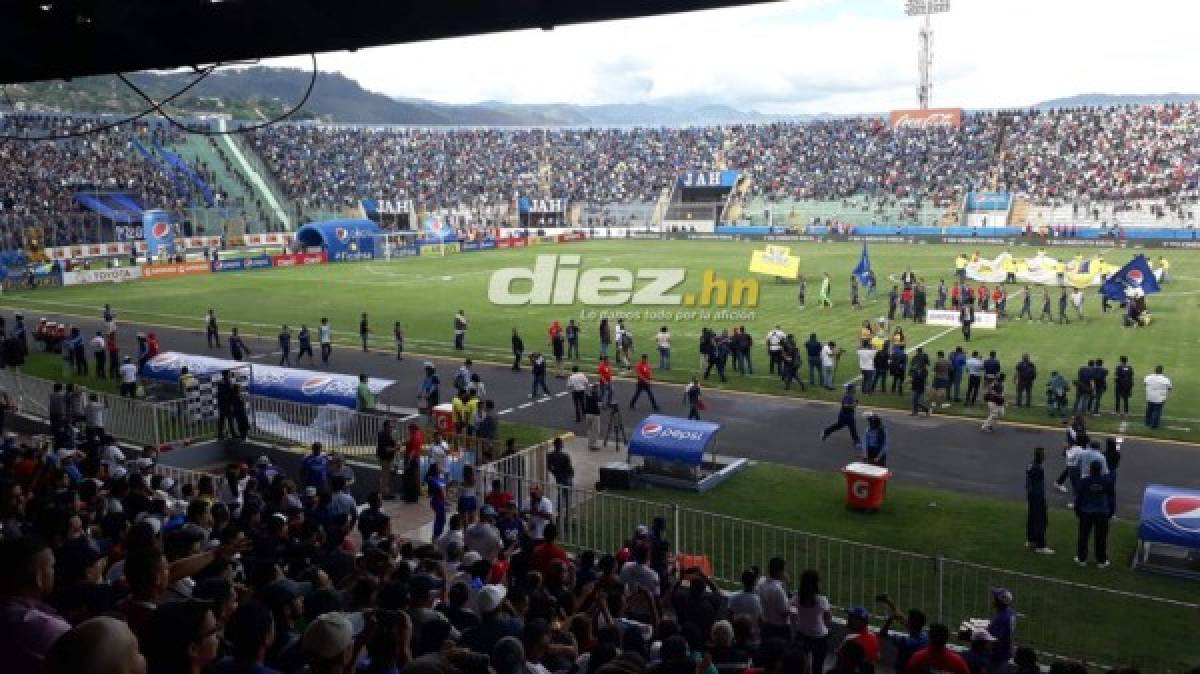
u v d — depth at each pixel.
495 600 8.62
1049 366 33.59
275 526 12.09
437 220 93.38
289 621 8.06
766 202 99.62
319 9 11.27
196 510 12.40
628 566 12.39
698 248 81.38
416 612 8.62
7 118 87.94
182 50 12.23
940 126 104.31
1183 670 13.09
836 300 49.88
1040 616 14.80
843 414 25.34
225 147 101.56
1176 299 47.47
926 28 128.75
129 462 19.73
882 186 96.50
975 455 24.34
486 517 14.34
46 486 14.36
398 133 120.25
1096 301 47.75
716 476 22.14
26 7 11.62
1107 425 26.73
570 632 9.44
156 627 4.60
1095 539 17.08
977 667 10.43
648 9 9.98
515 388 32.59
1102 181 86.69
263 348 40.19
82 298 55.31
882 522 19.48
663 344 34.88
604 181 110.38
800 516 19.88
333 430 24.75
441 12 10.81
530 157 116.81
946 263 65.19
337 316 47.69
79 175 83.69
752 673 8.23
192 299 54.31
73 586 7.34
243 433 25.11
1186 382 31.00
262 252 79.31
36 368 36.03
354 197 99.50
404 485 21.00
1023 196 87.75
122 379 29.75
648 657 9.14
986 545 18.20
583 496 19.09
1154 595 15.79
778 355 32.94
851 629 11.07
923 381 28.31
